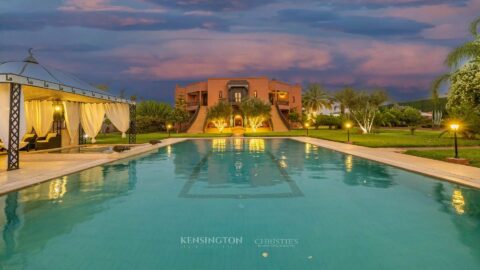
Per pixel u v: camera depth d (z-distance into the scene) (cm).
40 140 1550
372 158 1069
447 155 1059
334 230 414
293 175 817
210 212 495
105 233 406
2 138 858
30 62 1265
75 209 512
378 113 3372
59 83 1155
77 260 330
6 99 888
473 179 682
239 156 1258
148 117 3834
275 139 2373
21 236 398
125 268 311
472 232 405
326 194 609
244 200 567
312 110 5662
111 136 2931
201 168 945
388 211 496
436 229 417
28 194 610
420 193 609
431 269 308
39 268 313
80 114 1822
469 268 310
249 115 3600
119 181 742
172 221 451
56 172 812
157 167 966
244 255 340
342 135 2652
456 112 1477
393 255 340
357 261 326
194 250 354
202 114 4331
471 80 998
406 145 1495
